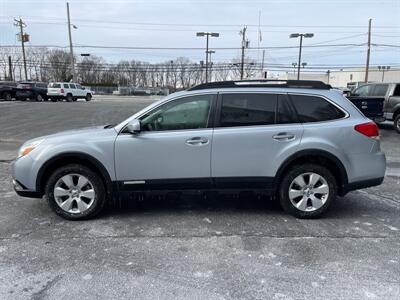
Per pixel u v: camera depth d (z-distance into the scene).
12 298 3.37
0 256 4.18
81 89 43.78
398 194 6.61
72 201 5.20
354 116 5.24
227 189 5.21
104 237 4.68
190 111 5.14
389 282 3.62
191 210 5.64
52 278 3.71
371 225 5.09
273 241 4.55
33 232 4.85
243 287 3.54
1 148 11.30
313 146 5.07
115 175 5.11
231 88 5.17
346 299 3.34
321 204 5.23
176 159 5.08
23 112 23.59
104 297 3.38
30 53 87.75
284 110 5.15
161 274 3.78
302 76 79.88
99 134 5.13
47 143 5.14
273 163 5.12
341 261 4.05
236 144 5.07
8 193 6.63
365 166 5.21
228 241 4.55
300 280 3.66
